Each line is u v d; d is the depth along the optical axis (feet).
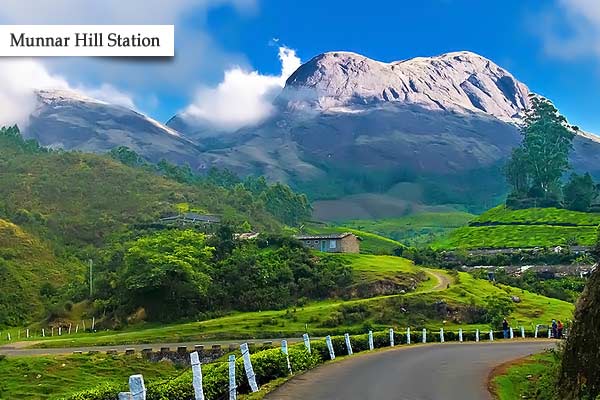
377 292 244.42
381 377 72.33
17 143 625.41
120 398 36.42
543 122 474.49
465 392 63.52
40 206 440.86
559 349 70.44
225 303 237.25
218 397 51.67
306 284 248.52
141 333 201.36
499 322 196.95
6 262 319.88
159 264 234.17
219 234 285.23
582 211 412.36
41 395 116.47
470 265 333.62
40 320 265.13
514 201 458.09
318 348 89.40
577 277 290.97
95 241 396.78
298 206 582.35
